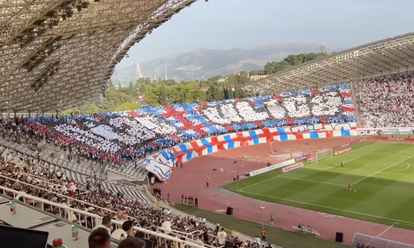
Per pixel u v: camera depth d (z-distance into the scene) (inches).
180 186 2367.1
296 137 3919.8
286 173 2492.6
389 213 1632.6
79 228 327.6
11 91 2556.6
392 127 3818.9
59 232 317.1
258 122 4121.6
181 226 1193.4
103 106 5324.8
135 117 3651.6
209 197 2092.8
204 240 1050.1
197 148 3410.4
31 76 2401.6
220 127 3939.5
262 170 2566.4
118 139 3051.2
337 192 1991.9
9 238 208.2
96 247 201.3
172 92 5920.3
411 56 3789.4
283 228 1571.1
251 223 1648.6
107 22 1766.7
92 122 3235.7
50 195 861.8
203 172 2719.0
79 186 1373.0
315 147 3415.4
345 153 3019.2
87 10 1562.5
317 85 4709.6
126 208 1163.3
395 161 2613.2
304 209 1777.8
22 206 391.2
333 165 2618.1
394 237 1396.4
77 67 2603.3
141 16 1818.4
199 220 1537.9
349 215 1651.1
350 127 3988.7
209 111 4175.7
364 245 1259.2
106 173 2237.9
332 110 4247.0
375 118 4015.8
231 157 3208.7
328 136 3929.6
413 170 2338.8
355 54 3732.8
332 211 1717.5
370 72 4357.8
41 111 3521.2
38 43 1847.9
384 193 1911.9
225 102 4379.9
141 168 2635.3
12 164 1414.9
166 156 2979.8
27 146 2085.4
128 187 2098.9
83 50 2242.9
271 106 4379.9
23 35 1528.1
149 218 1112.8
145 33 2320.4
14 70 2114.9
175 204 1993.1
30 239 207.2
